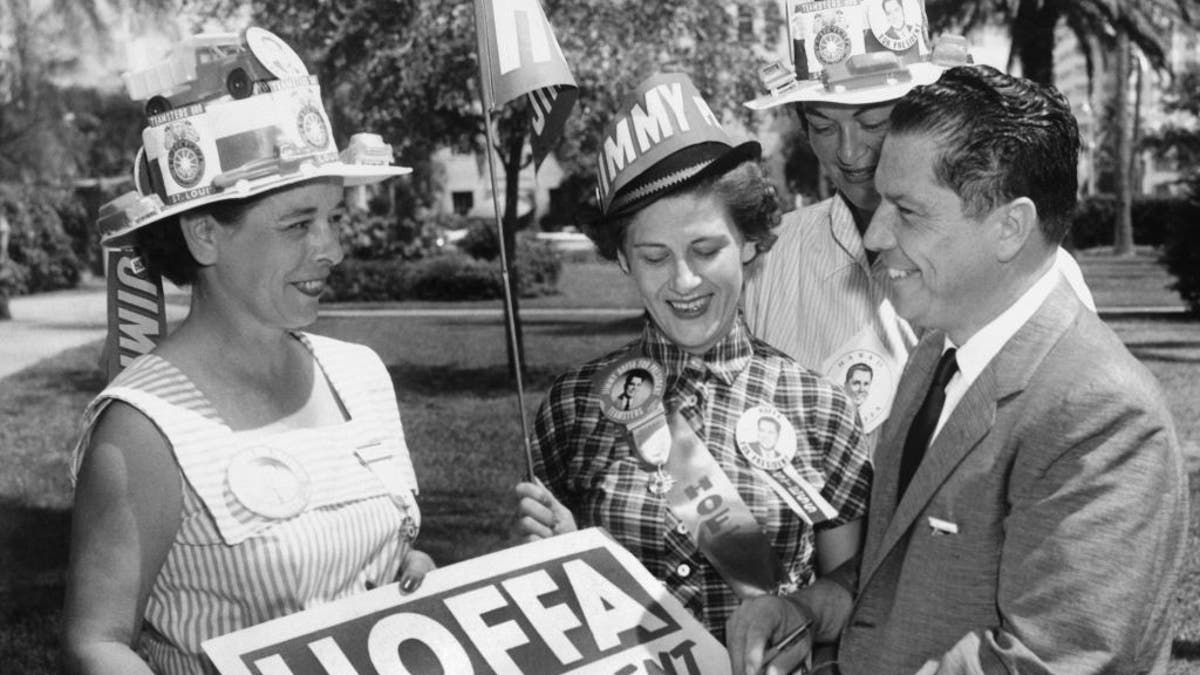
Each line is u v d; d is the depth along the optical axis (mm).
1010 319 1647
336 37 9773
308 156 1757
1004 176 1565
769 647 1907
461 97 10094
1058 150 1587
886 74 2393
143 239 1831
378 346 14375
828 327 2537
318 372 1976
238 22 9898
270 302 1792
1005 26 12055
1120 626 1449
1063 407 1528
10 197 20141
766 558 2014
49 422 10250
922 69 2420
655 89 2008
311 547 1770
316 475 1812
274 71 1758
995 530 1601
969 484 1612
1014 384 1594
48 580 5840
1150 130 24516
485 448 8844
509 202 12148
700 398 2080
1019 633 1505
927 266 1638
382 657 1749
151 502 1690
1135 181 30266
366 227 23609
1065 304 1631
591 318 17297
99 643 1649
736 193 1999
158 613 1771
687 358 2092
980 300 1647
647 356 2133
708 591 2051
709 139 1984
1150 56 13609
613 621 1914
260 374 1858
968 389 1645
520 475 8023
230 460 1744
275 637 1692
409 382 11758
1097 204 28328
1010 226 1593
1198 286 15039
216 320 1840
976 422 1615
